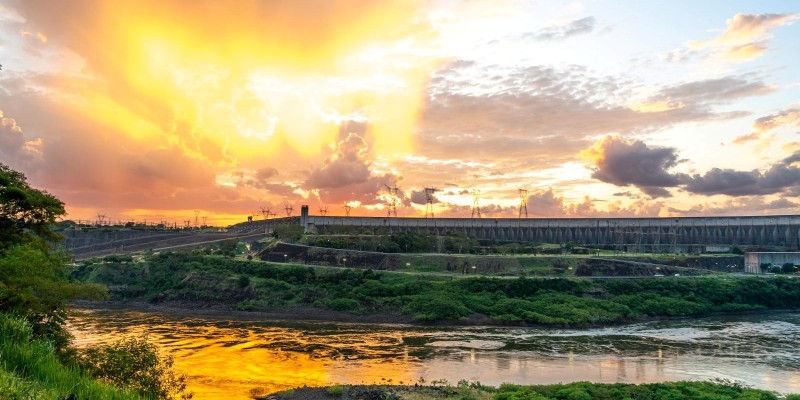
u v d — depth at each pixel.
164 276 186.00
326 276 172.88
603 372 84.38
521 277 166.50
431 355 96.44
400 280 172.00
